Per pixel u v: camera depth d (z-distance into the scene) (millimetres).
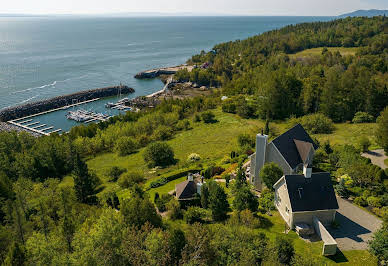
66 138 93625
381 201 48438
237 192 50031
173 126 113875
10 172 79750
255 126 97812
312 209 43156
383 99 99250
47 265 31312
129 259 32281
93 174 71188
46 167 83438
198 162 78312
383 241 36719
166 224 47250
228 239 37094
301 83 115375
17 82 198500
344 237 41906
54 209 53312
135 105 166875
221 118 117938
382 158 67938
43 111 154125
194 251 34656
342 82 102312
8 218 49938
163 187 64562
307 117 94812
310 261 33562
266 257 34594
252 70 189500
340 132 89188
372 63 154500
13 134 95875
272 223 45812
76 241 33844
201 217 49031
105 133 105312
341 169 58531
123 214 44250
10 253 32656
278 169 52219
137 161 87438
